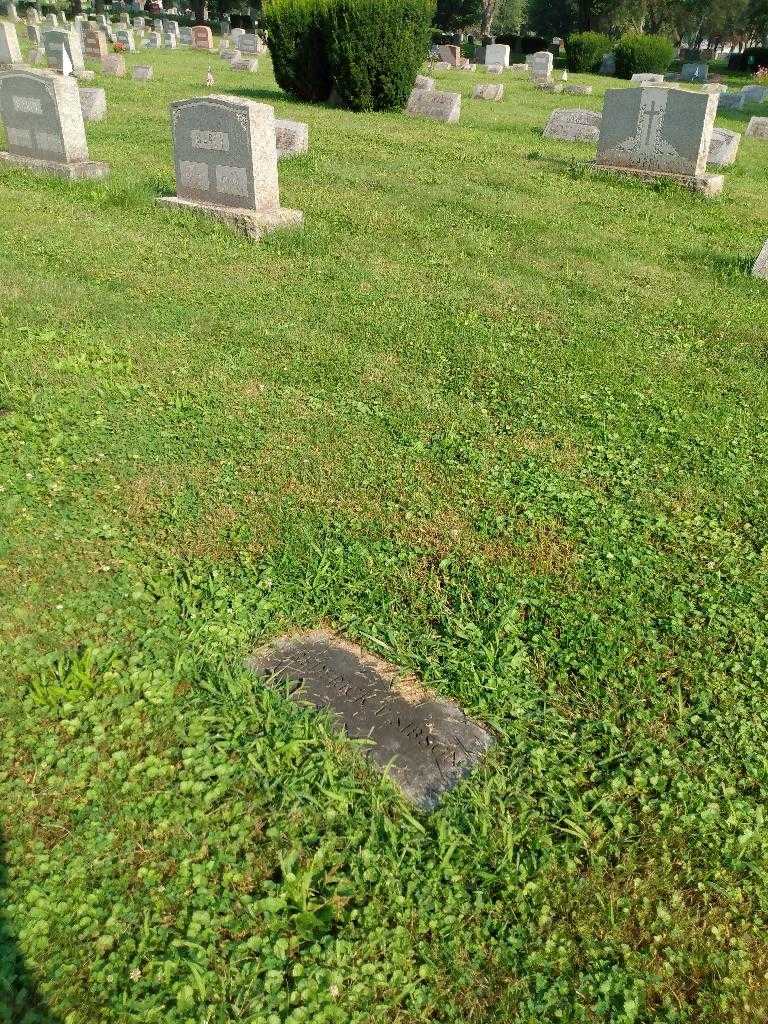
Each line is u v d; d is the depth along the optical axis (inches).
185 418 216.1
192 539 169.3
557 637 151.0
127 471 189.6
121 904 102.0
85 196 413.7
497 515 185.5
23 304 279.0
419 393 240.1
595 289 342.0
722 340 298.8
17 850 107.0
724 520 190.4
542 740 129.3
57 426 205.8
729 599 163.6
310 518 179.0
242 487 187.9
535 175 543.2
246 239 368.2
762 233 448.1
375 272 339.3
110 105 722.8
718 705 137.7
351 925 101.5
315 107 783.7
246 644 143.7
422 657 142.9
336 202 438.3
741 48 2881.4
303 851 110.7
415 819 115.3
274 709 131.5
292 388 237.5
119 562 160.4
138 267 324.5
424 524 180.5
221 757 121.9
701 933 104.7
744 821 118.0
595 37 1499.8
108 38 1375.5
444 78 1217.4
